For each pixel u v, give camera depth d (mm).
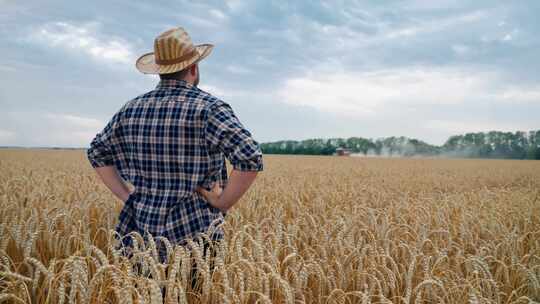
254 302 2488
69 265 2393
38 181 7988
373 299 3055
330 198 7895
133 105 2887
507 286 3369
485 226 5223
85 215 4273
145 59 3115
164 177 2746
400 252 3963
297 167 22281
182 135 2691
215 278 2582
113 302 2588
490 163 38594
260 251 2664
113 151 3018
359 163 31812
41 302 2457
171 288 2135
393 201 8672
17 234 3088
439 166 29188
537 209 6621
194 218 2736
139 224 2789
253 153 2586
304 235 4176
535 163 40469
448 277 3250
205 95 2775
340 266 2984
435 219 5488
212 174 2801
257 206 6070
